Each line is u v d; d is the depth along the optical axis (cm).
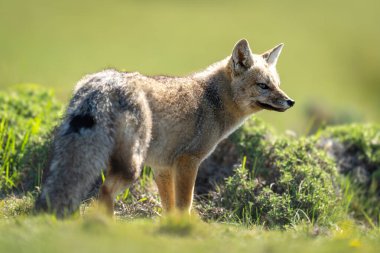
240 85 2556
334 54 11369
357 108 7506
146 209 2609
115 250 1562
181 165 2416
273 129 3322
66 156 1961
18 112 3203
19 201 2464
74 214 1947
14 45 9406
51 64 8381
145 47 10275
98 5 12950
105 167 2011
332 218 2738
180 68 9175
